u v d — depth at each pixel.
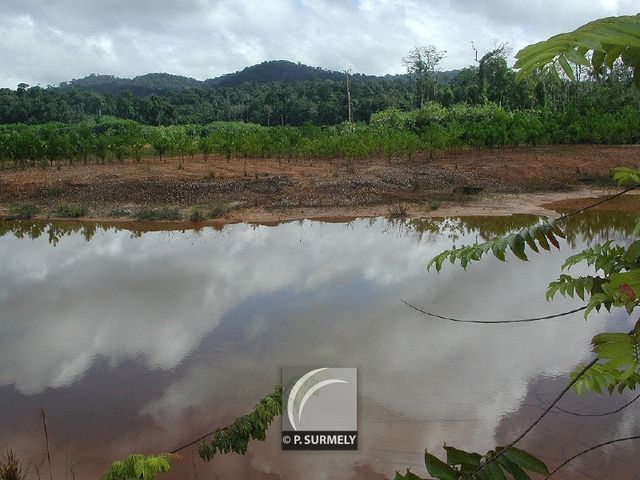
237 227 15.77
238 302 9.05
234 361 6.79
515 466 0.98
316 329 7.75
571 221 15.71
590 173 22.31
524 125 28.20
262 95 100.88
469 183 21.12
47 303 9.21
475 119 34.59
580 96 35.16
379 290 9.51
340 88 85.81
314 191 19.47
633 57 0.80
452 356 6.73
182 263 11.70
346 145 25.97
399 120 37.47
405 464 4.63
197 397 5.91
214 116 86.94
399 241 13.63
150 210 17.56
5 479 4.43
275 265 11.38
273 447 4.90
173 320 8.28
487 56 45.34
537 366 6.41
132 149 27.14
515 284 9.62
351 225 15.84
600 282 1.40
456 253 1.34
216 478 4.52
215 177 21.83
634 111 29.52
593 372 1.35
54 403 5.89
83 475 4.64
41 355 7.12
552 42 0.71
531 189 20.72
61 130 50.09
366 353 6.89
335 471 4.55
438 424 5.21
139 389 6.15
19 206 18.41
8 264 11.92
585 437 4.93
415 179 21.06
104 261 12.03
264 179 21.22
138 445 5.06
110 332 7.85
